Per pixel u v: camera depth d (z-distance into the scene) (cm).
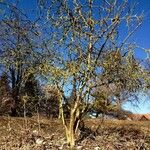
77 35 1639
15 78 3362
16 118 2350
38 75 1653
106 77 1648
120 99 1691
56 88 1645
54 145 1666
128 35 1652
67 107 1716
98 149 1631
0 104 3731
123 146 1711
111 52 1653
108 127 2300
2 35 1689
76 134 1812
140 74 1641
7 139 1794
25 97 1898
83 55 1634
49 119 2323
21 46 1675
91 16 1642
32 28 1667
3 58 1714
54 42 1648
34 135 1862
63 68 1627
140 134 2130
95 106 1655
